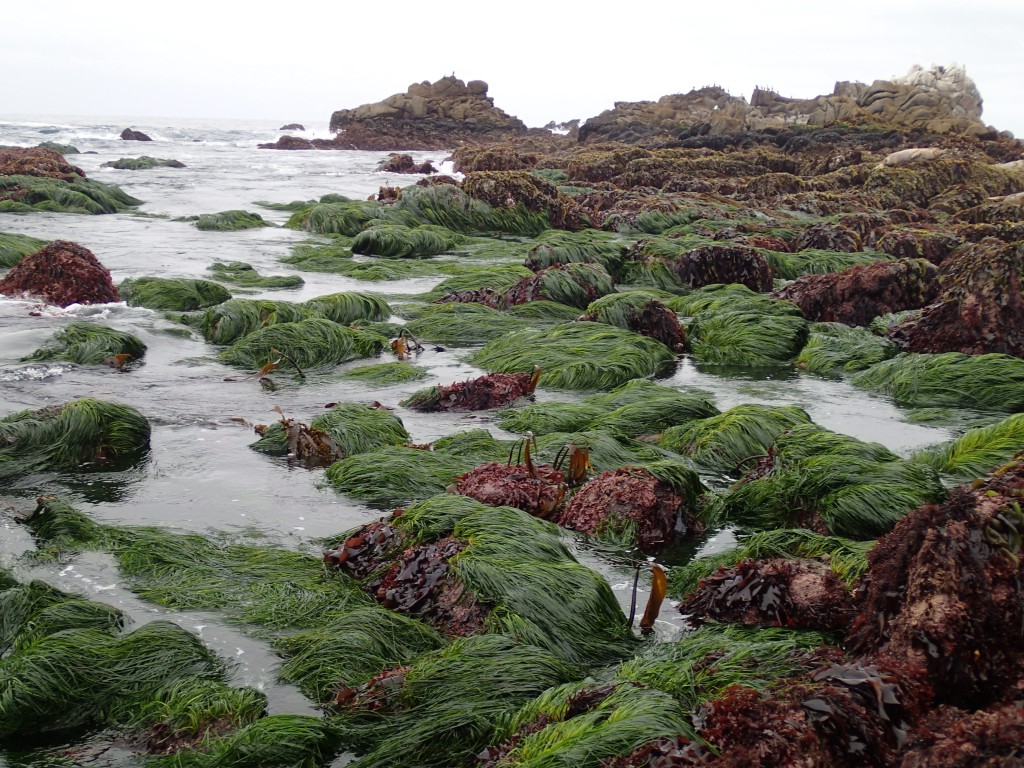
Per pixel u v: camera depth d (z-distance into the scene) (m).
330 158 62.62
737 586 5.45
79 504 7.01
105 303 14.50
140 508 6.98
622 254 19.11
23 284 14.45
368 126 83.88
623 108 82.75
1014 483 4.35
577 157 47.06
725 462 8.19
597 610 5.36
